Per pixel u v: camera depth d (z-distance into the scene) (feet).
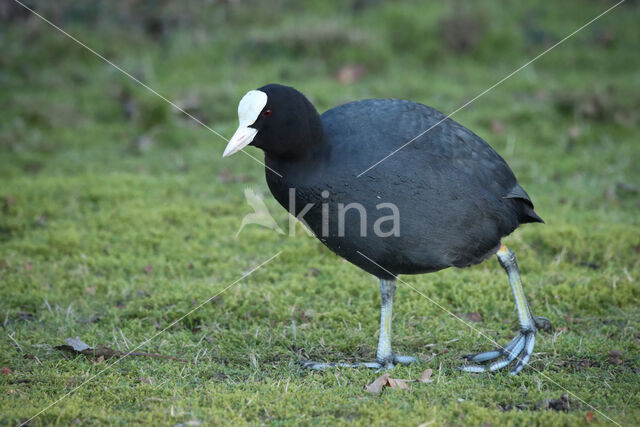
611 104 49.21
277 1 65.51
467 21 59.67
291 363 25.17
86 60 58.65
